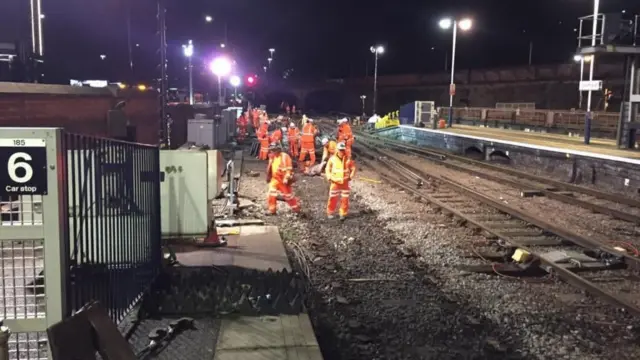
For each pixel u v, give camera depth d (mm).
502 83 68125
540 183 18672
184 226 7676
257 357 4844
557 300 7727
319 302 7520
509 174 20875
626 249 10539
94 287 4418
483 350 6117
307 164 22906
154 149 6652
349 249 10273
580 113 30719
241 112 42000
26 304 3713
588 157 18953
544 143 24031
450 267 9242
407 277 8695
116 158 5039
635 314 7113
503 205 13578
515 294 7961
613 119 27891
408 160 26531
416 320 6973
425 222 12633
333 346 6230
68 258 3635
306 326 5527
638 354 6137
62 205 3539
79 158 4035
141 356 4758
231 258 8141
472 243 10586
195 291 6109
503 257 9750
